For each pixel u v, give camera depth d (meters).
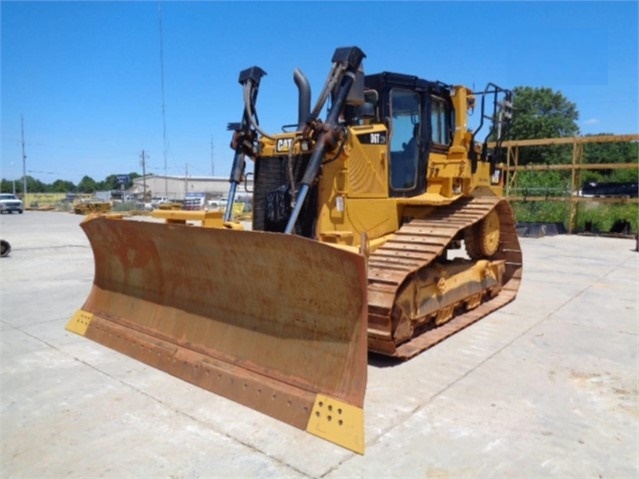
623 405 3.85
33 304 7.10
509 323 6.09
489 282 6.84
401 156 5.86
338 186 5.08
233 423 3.56
